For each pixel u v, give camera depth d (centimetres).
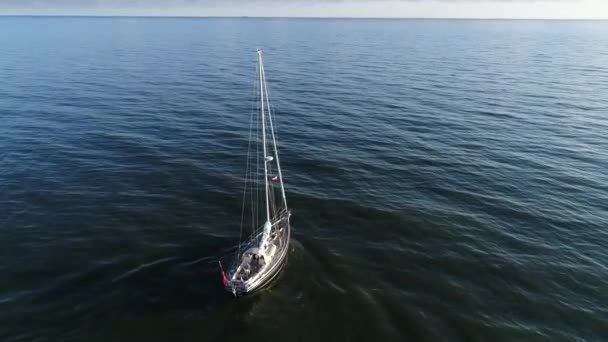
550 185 4178
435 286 2662
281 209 3681
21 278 2631
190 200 3828
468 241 3191
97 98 7531
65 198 3756
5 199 3678
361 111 7031
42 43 17450
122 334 2198
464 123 6331
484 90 8688
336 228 3384
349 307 2448
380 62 12962
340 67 11838
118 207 3631
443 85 9225
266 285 2589
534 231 3331
